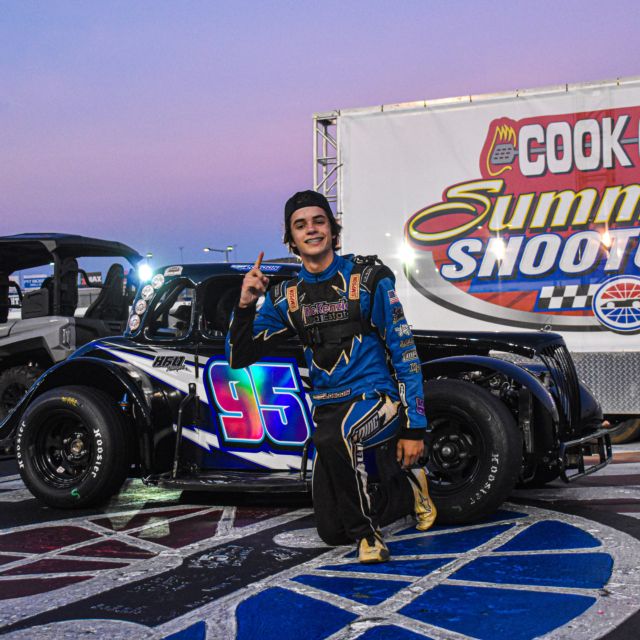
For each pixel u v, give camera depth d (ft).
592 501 14.65
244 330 10.92
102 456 15.29
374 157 26.22
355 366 10.64
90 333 29.73
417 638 7.86
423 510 12.63
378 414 10.51
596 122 24.20
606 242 24.04
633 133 23.91
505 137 25.02
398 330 10.63
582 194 24.29
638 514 13.28
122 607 9.31
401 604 8.93
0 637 8.43
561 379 14.97
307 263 10.78
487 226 25.12
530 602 8.81
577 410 15.19
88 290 40.81
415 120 25.88
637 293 23.68
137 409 15.42
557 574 9.84
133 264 32.48
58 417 15.84
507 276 24.93
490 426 12.66
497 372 14.78
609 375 23.85
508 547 11.32
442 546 11.60
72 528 14.10
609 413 23.84
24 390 28.68
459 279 25.38
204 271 15.96
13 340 29.07
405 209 25.90
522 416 13.46
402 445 10.66
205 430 15.40
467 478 12.82
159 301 16.35
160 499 16.92
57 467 16.05
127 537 13.20
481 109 25.27
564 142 24.47
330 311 10.61
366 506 10.77
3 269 31.32
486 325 25.11
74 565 11.43
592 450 15.85
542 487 16.47
